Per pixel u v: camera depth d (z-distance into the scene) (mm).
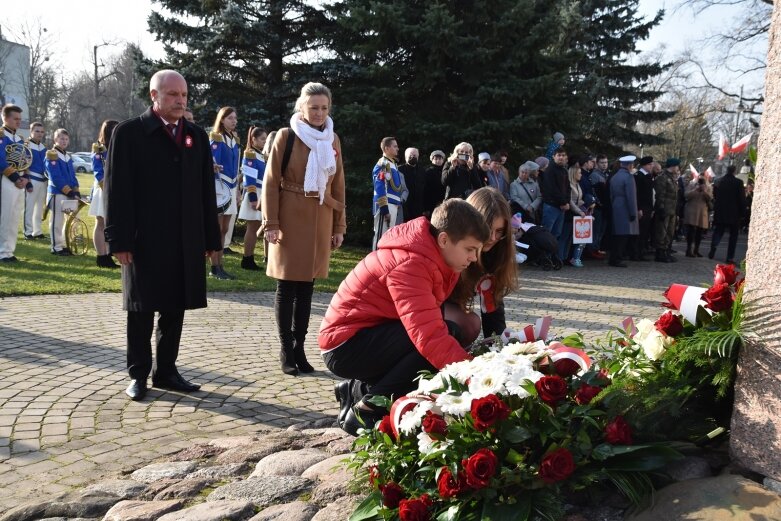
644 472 2148
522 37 13133
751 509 1919
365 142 13312
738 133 37812
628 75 25688
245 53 14125
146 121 4055
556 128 13500
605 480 2213
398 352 3076
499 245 3467
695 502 2000
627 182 12289
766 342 2139
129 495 2740
